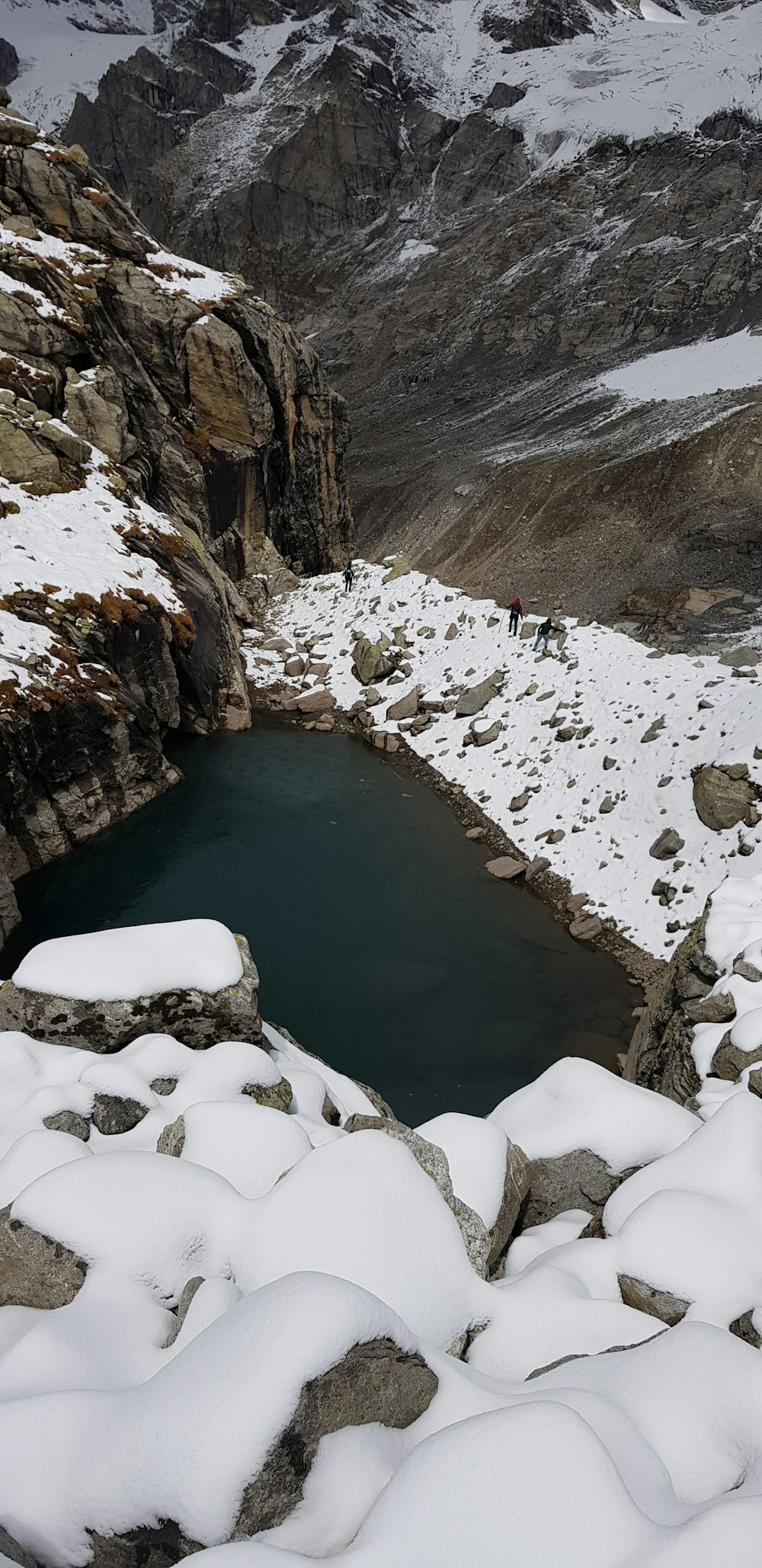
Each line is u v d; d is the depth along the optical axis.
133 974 9.46
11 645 23.88
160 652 28.91
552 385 74.56
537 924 21.78
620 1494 3.68
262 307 43.69
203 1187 6.30
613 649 29.88
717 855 21.20
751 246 79.69
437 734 31.02
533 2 158.88
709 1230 6.43
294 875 23.31
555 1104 9.41
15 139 36.47
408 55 149.50
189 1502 3.89
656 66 132.50
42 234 36.75
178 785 28.20
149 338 37.78
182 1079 8.59
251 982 10.23
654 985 19.27
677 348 74.44
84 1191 6.06
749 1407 4.52
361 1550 3.68
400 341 94.75
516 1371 5.80
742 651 27.75
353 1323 4.45
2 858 20.91
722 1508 3.51
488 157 113.81
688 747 23.72
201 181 135.50
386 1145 6.57
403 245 112.75
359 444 71.62
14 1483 4.31
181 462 38.28
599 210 98.06
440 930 21.31
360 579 43.00
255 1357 4.23
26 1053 8.65
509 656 32.50
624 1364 5.10
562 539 44.59
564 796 25.86
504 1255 8.03
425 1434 4.76
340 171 122.06
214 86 161.62
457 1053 17.27
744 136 95.81
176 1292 5.82
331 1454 4.34
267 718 34.00
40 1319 5.28
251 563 43.56
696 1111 10.12
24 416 31.03
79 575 27.38
